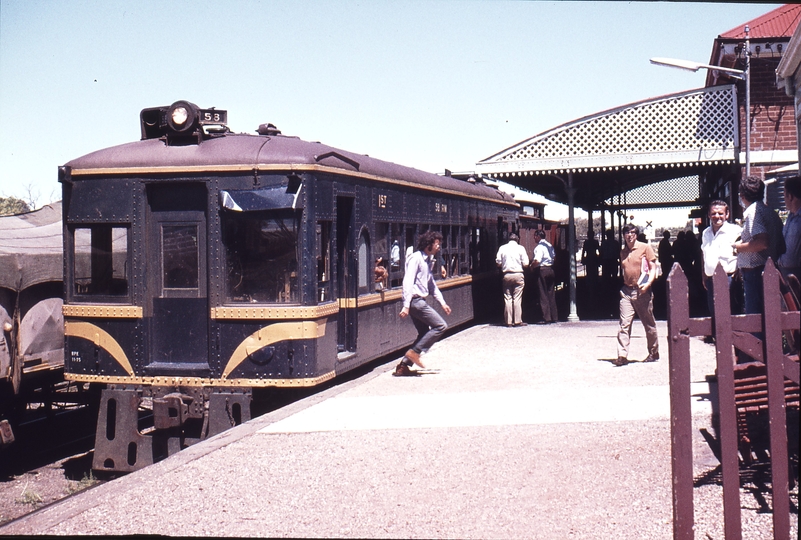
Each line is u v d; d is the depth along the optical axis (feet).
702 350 40.98
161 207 31.45
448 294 51.72
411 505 18.57
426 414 28.12
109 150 32.30
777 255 25.50
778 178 50.47
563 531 16.60
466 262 57.11
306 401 31.50
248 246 30.86
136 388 31.24
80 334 31.89
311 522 17.67
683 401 12.85
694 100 55.01
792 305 14.83
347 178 34.60
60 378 36.65
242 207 30.25
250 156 30.60
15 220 40.09
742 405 19.45
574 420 26.30
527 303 81.25
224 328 30.68
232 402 30.40
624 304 38.06
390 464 22.02
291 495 19.67
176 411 30.55
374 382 35.60
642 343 46.93
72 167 32.01
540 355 42.73
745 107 50.14
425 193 47.11
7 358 31.94
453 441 24.20
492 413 27.91
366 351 37.27
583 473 20.48
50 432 41.11
